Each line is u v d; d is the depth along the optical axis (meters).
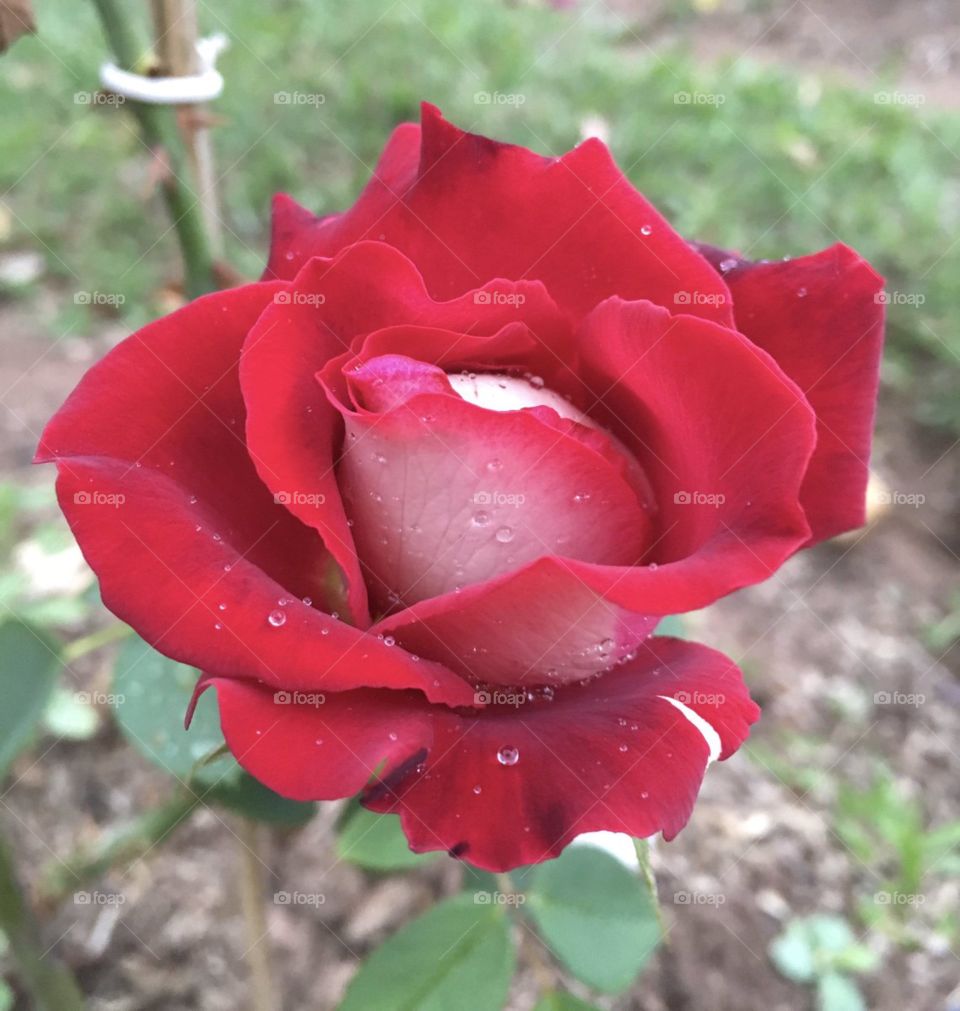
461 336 0.12
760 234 0.62
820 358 0.13
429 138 0.13
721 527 0.11
